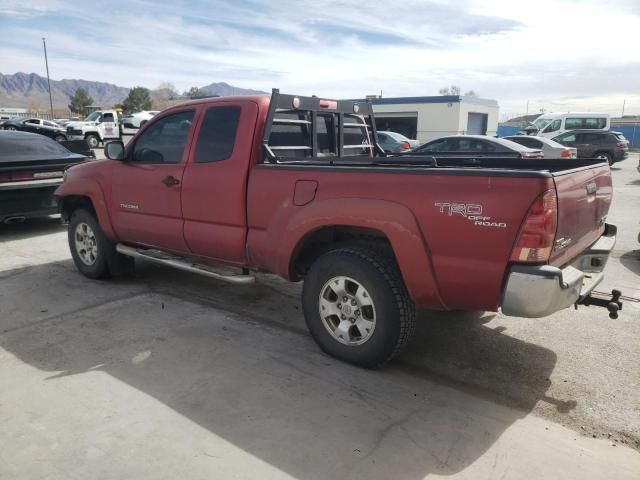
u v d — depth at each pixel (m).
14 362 3.83
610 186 4.17
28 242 7.88
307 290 3.87
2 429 2.99
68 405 3.24
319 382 3.54
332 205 3.54
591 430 3.03
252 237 4.13
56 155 8.70
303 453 2.78
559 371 3.73
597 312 4.83
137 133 5.04
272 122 4.15
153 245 5.05
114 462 2.70
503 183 2.95
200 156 4.45
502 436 2.95
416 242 3.23
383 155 5.71
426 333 4.39
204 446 2.83
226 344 4.14
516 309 2.97
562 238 3.15
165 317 4.71
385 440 2.90
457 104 33.66
